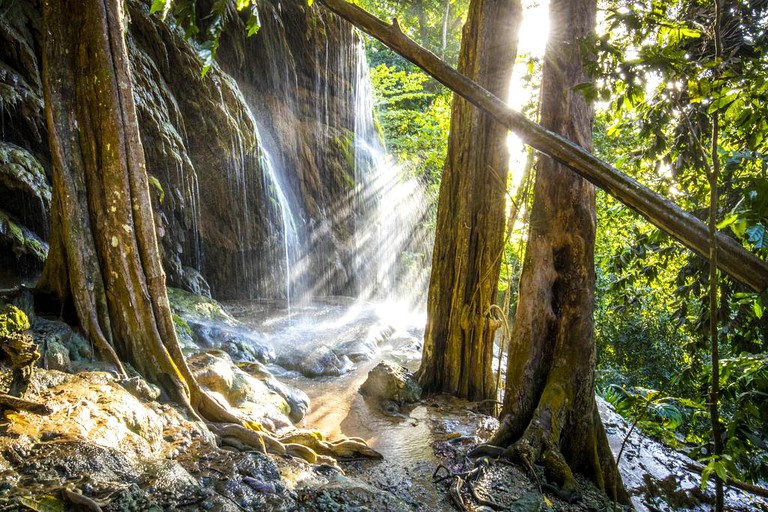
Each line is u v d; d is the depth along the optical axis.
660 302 11.14
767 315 4.85
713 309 2.71
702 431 6.71
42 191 6.54
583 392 4.70
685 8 4.41
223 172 9.62
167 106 8.74
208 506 2.77
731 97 2.66
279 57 11.91
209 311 7.75
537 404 4.78
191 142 9.33
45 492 2.47
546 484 4.27
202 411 4.39
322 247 12.70
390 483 4.27
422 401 6.38
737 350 5.04
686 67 2.71
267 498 3.06
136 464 2.97
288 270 11.25
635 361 11.71
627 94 2.78
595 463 4.60
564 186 4.79
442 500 4.05
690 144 5.19
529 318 4.83
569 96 4.65
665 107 3.22
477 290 6.43
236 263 10.20
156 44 8.68
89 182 4.33
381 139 16.75
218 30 3.11
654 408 3.57
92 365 4.05
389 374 6.38
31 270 6.37
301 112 12.89
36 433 2.94
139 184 4.42
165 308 4.50
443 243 6.65
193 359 5.41
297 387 6.73
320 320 9.66
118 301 4.32
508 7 6.25
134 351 4.32
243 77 11.39
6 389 3.23
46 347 3.78
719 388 3.11
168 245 8.45
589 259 4.81
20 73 6.87
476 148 6.41
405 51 3.49
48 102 4.25
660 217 2.91
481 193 6.43
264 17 11.17
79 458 2.78
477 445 4.85
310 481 3.59
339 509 3.16
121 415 3.43
